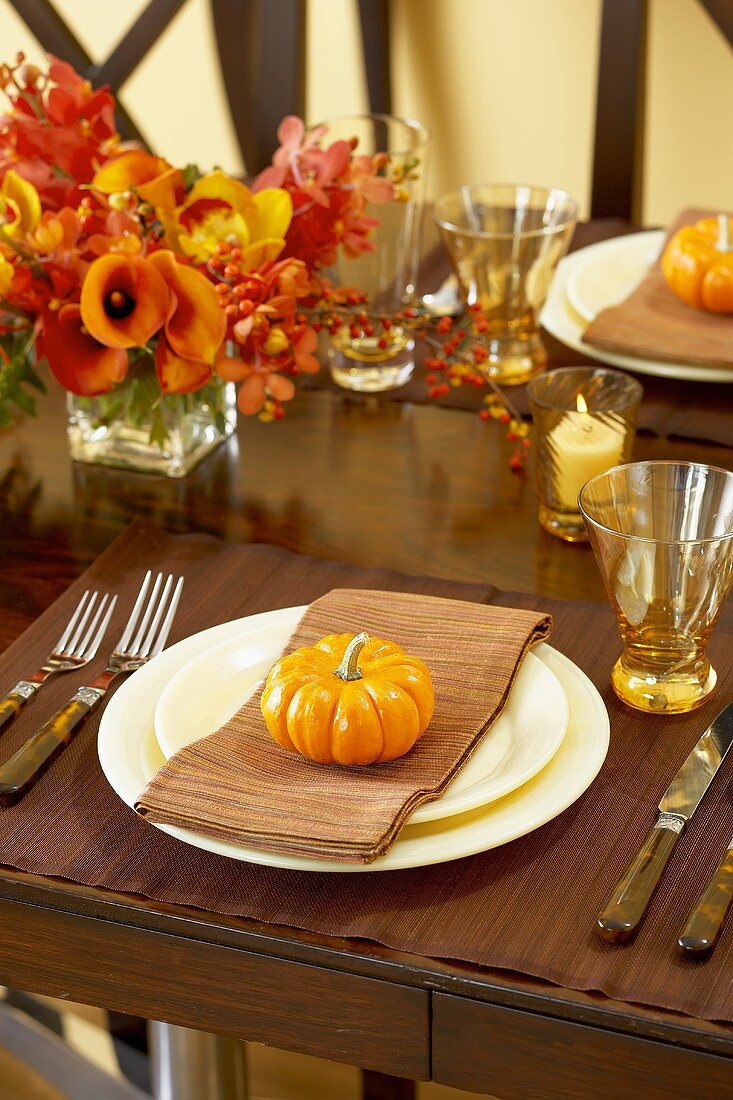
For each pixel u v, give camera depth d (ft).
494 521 4.92
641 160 7.31
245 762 3.94
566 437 4.70
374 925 3.74
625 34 6.86
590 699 4.10
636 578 4.11
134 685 4.18
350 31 8.59
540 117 8.47
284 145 5.09
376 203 5.18
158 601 4.58
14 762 4.07
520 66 8.32
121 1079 7.07
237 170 9.62
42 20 7.93
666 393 5.37
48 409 5.49
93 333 4.65
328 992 3.77
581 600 4.56
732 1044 3.56
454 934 3.73
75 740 4.17
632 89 6.95
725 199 8.25
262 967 3.79
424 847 3.78
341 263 5.37
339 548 4.83
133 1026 6.84
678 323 5.45
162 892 3.82
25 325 4.88
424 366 5.62
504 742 4.03
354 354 5.47
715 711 4.20
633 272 5.92
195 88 9.35
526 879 3.82
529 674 4.15
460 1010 3.70
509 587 4.65
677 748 4.11
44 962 3.95
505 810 3.87
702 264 5.43
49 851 3.91
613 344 5.38
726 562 4.08
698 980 3.63
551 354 5.64
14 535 4.91
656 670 4.21
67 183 4.87
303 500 5.03
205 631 4.35
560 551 4.79
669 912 3.74
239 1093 5.65
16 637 4.53
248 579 4.66
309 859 3.75
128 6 9.09
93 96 4.96
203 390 5.06
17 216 4.76
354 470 5.16
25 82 4.98
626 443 4.79
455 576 4.70
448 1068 3.77
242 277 4.72
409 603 4.32
